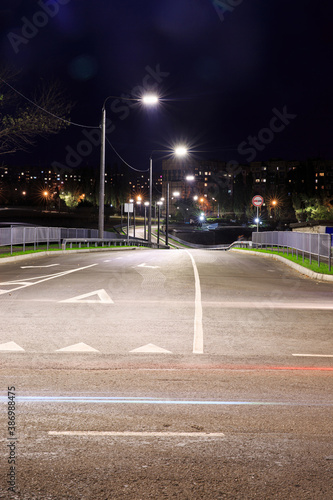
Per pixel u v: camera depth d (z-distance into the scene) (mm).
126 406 4832
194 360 6699
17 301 11266
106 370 6137
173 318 9633
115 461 3607
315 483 3316
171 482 3299
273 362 6668
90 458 3654
